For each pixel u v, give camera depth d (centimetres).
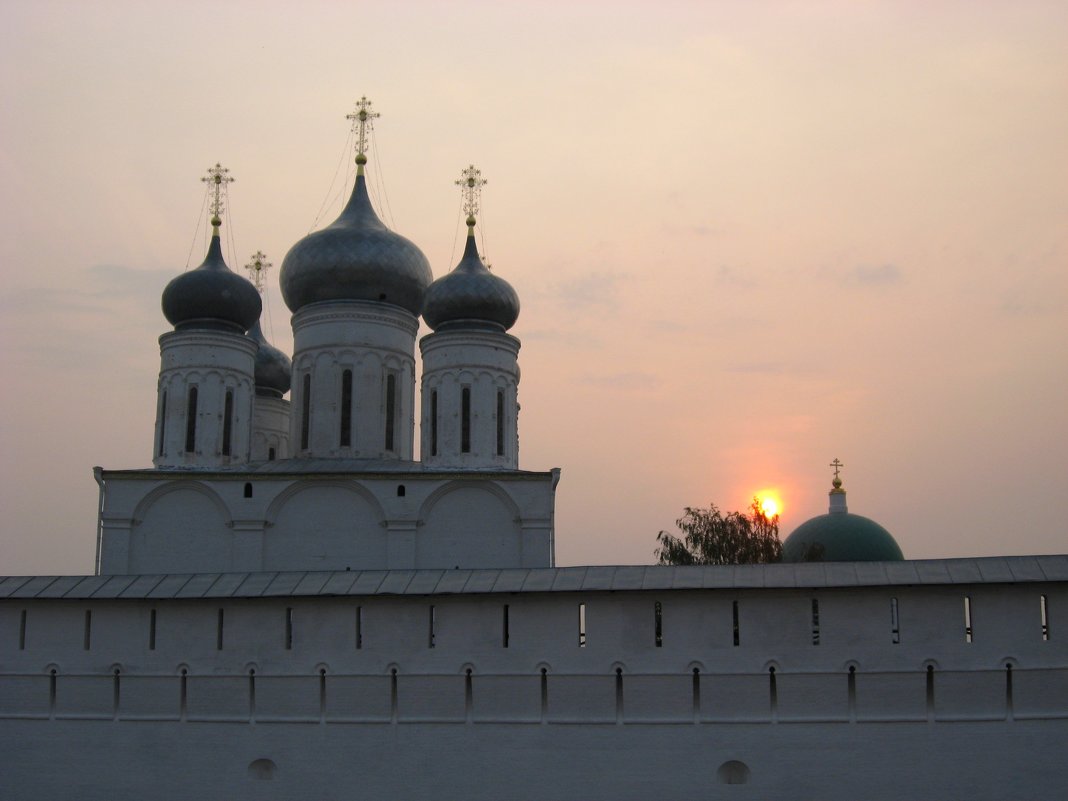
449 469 5844
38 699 4469
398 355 6191
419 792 4228
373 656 4328
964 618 4072
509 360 6097
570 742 4178
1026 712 3994
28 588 4566
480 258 6394
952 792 3981
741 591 4169
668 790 4106
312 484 5469
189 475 5416
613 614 4231
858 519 7300
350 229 6241
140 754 4394
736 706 4119
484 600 4306
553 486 5547
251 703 4375
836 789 4031
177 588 4509
